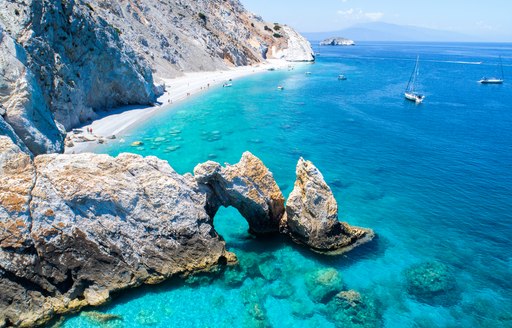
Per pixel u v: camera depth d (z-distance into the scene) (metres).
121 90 67.56
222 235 31.25
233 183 28.58
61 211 22.98
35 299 22.19
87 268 23.53
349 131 63.22
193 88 92.94
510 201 38.53
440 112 78.31
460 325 22.97
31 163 23.66
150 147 51.97
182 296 24.33
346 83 115.44
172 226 25.67
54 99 49.47
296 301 24.41
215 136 58.56
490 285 26.50
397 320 23.23
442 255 29.67
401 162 49.22
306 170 28.70
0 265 21.53
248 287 25.38
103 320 22.11
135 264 24.70
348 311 23.70
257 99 87.88
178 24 120.62
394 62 192.25
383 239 31.50
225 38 139.88
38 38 47.34
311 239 29.03
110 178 24.62
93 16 62.41
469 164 48.56
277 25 189.88
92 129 55.25
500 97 96.69
